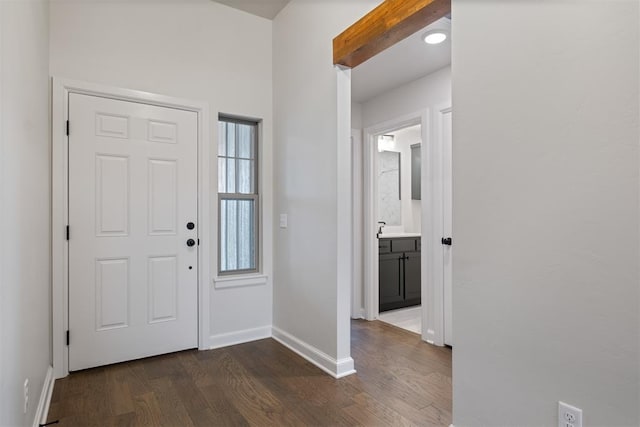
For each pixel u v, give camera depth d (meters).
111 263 2.53
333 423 1.83
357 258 3.91
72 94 2.41
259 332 3.14
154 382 2.27
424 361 2.66
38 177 1.91
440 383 2.29
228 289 3.00
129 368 2.48
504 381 1.42
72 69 2.41
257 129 3.26
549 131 1.28
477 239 1.52
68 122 2.39
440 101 3.11
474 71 1.53
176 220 2.77
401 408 1.98
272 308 3.22
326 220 2.55
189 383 2.26
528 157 1.34
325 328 2.53
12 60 1.34
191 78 2.86
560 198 1.25
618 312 1.11
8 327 1.24
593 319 1.17
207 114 2.90
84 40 2.46
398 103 3.51
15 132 1.38
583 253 1.19
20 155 1.46
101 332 2.49
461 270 1.58
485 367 1.48
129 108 2.61
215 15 2.98
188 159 2.83
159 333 2.71
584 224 1.19
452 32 1.62
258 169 3.23
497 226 1.44
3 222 1.19
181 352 2.78
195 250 2.85
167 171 2.74
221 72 2.99
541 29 1.30
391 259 4.27
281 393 2.14
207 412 1.93
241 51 3.10
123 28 2.60
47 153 2.24
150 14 2.71
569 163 1.22
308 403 2.03
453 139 1.62
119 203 2.56
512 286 1.39
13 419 1.31
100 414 1.90
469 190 1.55
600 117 1.15
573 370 1.21
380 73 3.19
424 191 3.22
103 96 2.51
